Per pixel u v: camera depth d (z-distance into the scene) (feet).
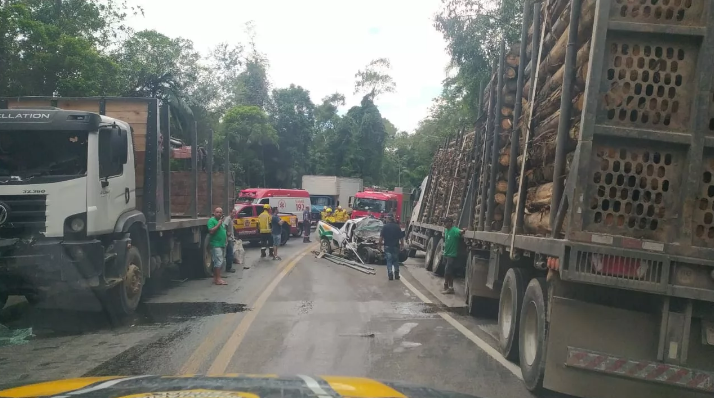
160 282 39.52
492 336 25.96
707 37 14.83
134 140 33.76
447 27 74.08
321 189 145.28
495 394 17.66
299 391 6.35
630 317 15.53
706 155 14.96
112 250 28.12
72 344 23.63
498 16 72.90
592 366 15.43
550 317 16.01
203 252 45.39
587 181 15.19
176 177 44.88
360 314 30.71
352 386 6.96
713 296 14.48
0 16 56.34
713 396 14.82
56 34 63.36
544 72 21.95
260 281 43.70
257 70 186.70
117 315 28.71
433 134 167.63
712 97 14.99
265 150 170.81
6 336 24.71
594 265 14.89
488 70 73.56
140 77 92.84
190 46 123.44
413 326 27.86
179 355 21.76
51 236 25.57
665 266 14.66
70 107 34.24
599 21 15.17
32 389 6.69
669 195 15.06
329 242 63.93
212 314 30.30
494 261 26.23
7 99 33.91
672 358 14.94
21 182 25.48
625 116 15.24
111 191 28.19
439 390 7.43
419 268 56.80
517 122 25.11
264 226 65.82
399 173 256.32
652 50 15.21
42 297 27.20
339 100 230.89
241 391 6.29
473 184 33.24
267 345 23.44
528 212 21.88
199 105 118.73
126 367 20.03
